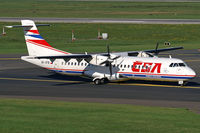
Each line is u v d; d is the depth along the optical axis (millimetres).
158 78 114812
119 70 120188
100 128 61812
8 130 60188
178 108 84188
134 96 101500
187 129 61812
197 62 176750
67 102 91625
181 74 111188
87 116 71312
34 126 62656
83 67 125688
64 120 67312
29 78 135875
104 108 81750
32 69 158875
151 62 116750
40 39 132625
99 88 115125
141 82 125250
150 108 83125
